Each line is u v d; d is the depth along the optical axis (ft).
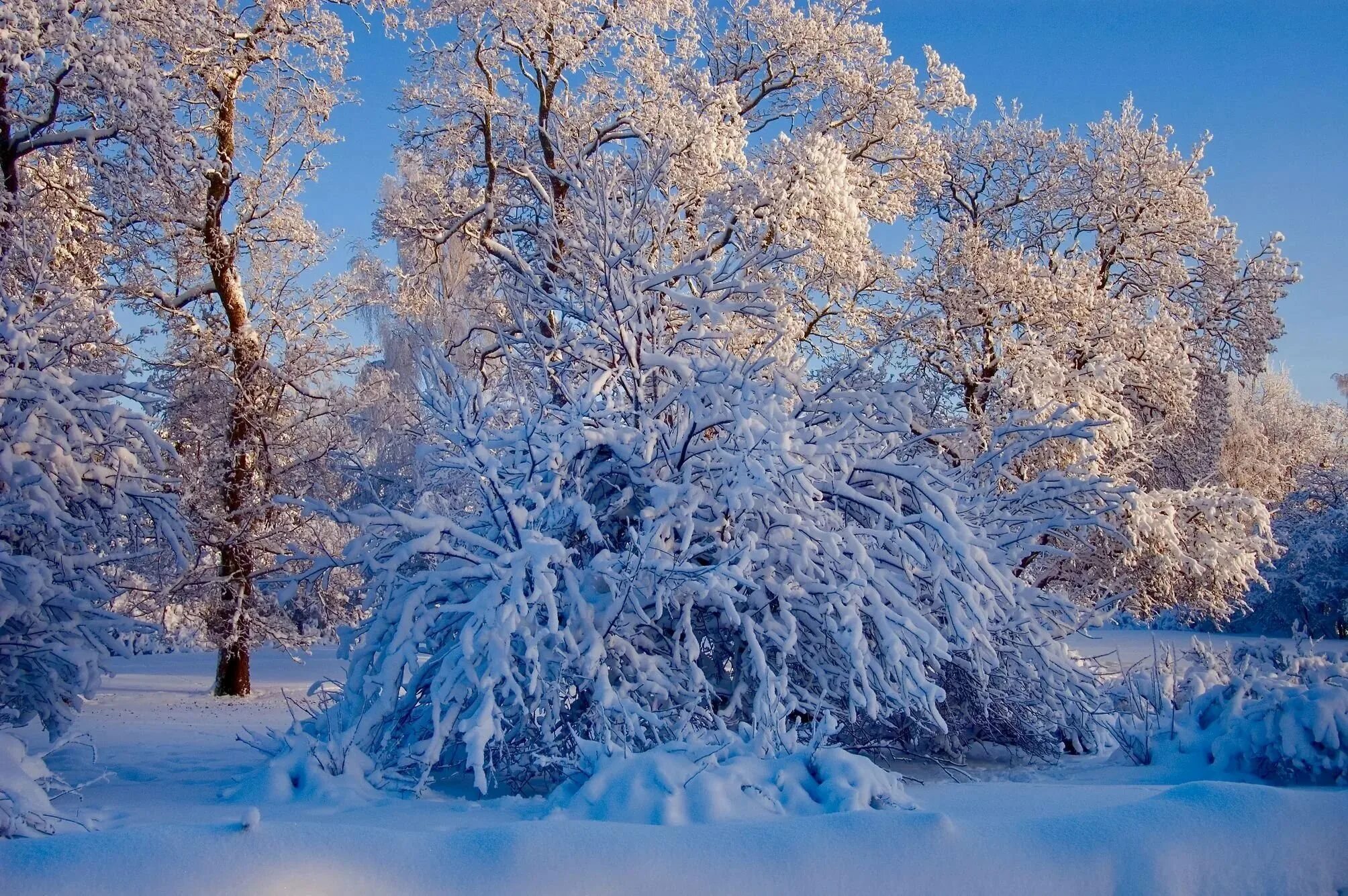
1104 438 58.39
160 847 12.81
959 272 68.69
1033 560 41.78
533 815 19.15
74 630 24.95
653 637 27.73
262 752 25.38
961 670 29.22
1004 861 14.48
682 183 62.49
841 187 60.95
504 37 69.26
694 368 29.32
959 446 46.88
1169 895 14.52
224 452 61.16
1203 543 57.72
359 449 60.54
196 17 54.44
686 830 14.49
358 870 13.15
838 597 25.80
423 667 25.36
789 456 26.17
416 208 73.10
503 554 23.62
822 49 73.36
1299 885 15.28
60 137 48.78
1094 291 66.74
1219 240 77.05
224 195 63.46
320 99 64.90
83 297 44.11
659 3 69.92
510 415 32.30
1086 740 32.81
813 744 18.89
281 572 61.16
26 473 24.80
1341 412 187.21
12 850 12.76
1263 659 40.40
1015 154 80.74
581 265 33.40
